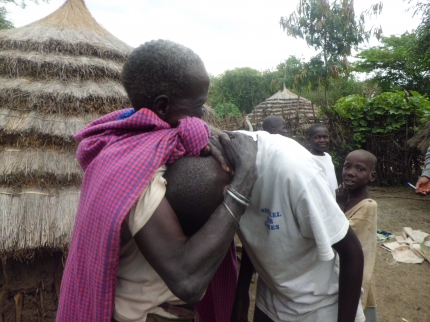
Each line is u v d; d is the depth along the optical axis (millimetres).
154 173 895
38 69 2957
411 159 8266
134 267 1045
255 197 1235
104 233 856
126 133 1034
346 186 2123
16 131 2658
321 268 1299
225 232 934
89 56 3305
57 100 2834
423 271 4082
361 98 8641
